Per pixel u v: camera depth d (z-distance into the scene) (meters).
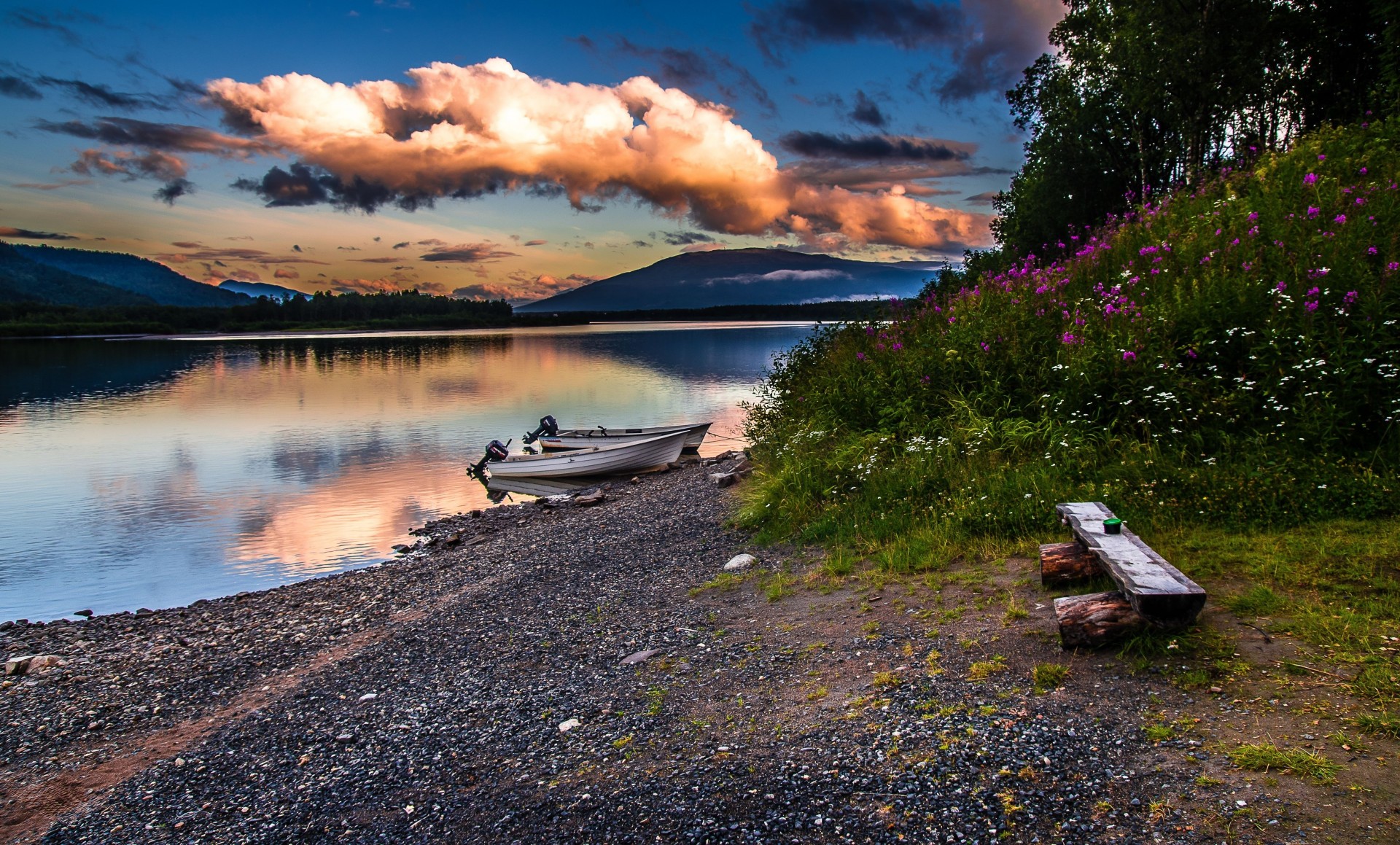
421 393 48.91
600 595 9.25
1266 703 3.85
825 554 8.48
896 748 4.24
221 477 24.23
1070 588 5.81
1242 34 22.27
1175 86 23.02
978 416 9.61
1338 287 7.73
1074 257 14.07
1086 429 8.32
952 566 6.98
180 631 10.91
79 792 6.22
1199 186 14.52
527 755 5.32
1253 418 7.36
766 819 3.89
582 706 5.96
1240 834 3.05
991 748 4.01
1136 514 6.48
